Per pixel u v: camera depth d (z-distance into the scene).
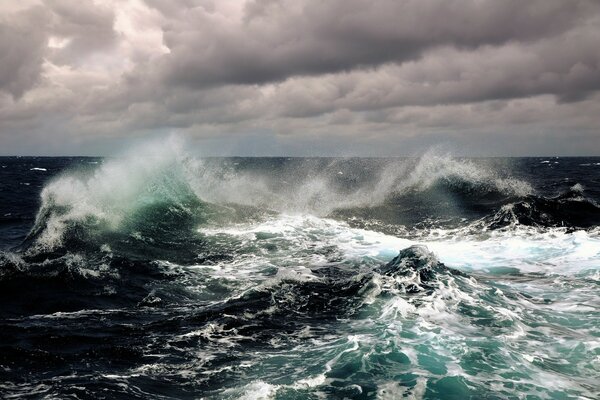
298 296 9.07
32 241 13.30
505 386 5.37
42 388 5.38
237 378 5.73
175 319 7.90
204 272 11.27
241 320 7.82
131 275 10.58
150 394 5.30
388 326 7.22
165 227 16.03
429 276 9.70
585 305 8.45
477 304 8.28
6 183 43.12
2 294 8.85
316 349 6.59
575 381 5.50
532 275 10.71
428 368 5.82
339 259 12.66
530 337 6.91
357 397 5.17
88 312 8.21
